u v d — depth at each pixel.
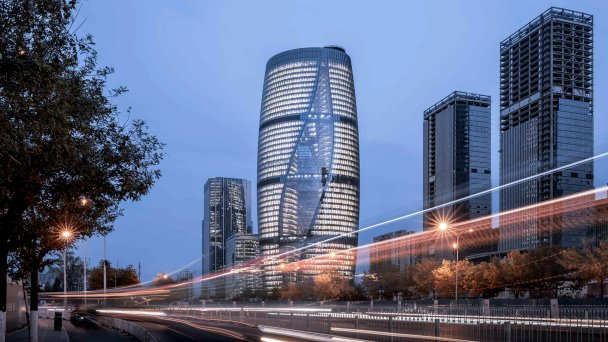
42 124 11.02
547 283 73.88
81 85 13.51
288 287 155.50
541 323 19.17
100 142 16.17
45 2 10.90
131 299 136.25
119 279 136.62
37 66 10.43
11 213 15.66
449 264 84.19
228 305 109.44
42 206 16.44
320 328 32.38
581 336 18.08
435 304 52.62
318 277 132.75
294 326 36.97
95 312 89.25
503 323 19.08
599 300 40.25
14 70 10.18
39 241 21.95
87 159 15.25
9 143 10.80
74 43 12.07
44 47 11.00
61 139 12.09
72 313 70.62
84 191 16.55
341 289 125.00
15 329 42.12
